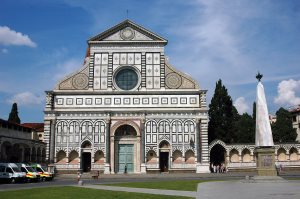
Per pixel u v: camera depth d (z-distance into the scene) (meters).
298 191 30.59
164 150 80.19
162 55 84.00
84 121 80.81
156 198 28.67
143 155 79.19
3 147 68.56
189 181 50.91
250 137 102.19
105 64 83.75
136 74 83.81
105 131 80.44
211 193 31.50
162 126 80.62
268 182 40.53
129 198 28.89
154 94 81.81
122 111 80.94
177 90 81.88
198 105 81.50
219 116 94.62
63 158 79.88
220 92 96.56
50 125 80.31
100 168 79.31
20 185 49.50
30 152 75.19
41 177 60.19
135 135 81.06
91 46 84.56
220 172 80.44
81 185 45.97
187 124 80.69
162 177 67.75
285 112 104.56
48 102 80.88
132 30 85.00
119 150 80.69
